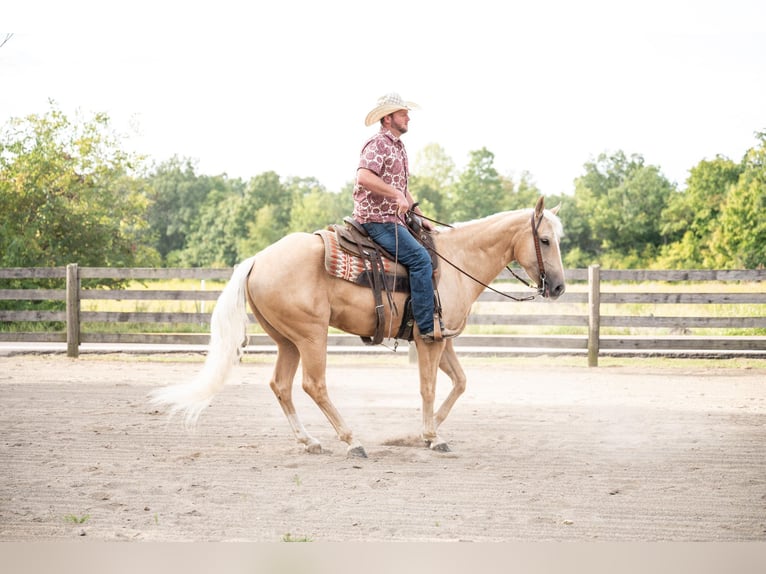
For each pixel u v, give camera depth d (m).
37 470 5.26
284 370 5.98
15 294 12.61
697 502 4.65
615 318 11.80
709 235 49.12
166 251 99.00
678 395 8.87
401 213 5.64
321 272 5.61
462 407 8.00
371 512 4.40
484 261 6.11
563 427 6.95
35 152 18.77
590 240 73.38
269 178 79.69
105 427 6.77
